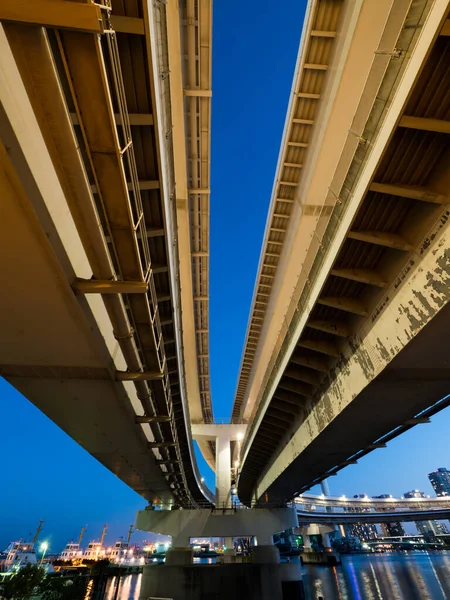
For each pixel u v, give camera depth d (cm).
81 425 1570
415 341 963
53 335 1015
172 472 2811
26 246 734
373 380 1152
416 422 1520
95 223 752
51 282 830
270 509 3619
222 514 3569
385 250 1077
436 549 15225
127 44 777
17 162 603
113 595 4434
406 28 697
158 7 884
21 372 1172
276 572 3044
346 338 1359
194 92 2505
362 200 901
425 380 1162
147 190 1049
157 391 1552
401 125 740
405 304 989
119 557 11825
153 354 1288
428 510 10025
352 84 2255
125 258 877
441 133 773
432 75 690
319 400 1641
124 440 1778
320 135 2670
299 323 1433
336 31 2233
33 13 463
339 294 1236
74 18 473
